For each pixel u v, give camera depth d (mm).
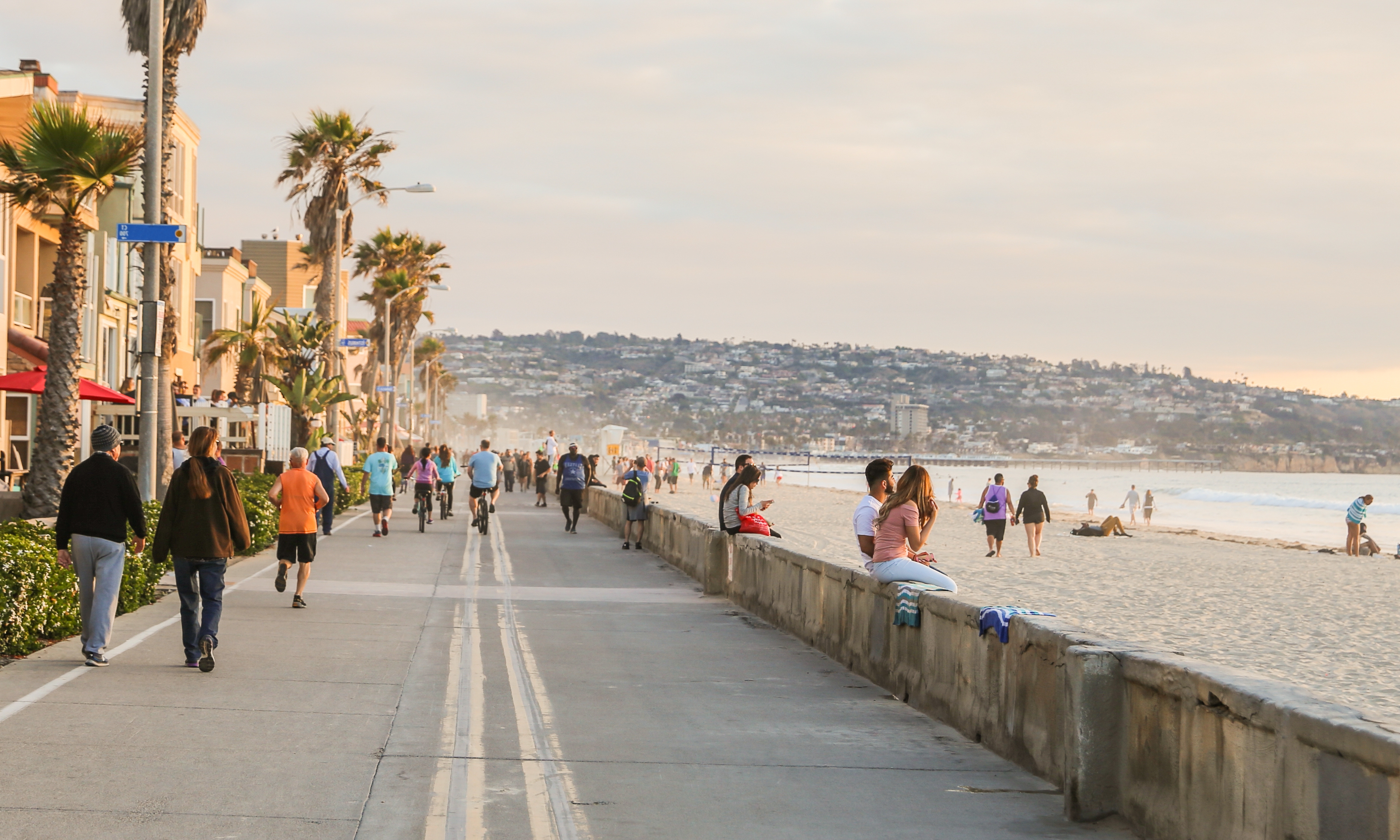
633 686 9992
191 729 7688
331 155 47500
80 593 9664
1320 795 4555
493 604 15305
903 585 9781
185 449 25641
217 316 50000
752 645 12492
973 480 191375
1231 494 111062
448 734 7910
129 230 16172
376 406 64062
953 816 6320
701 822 6113
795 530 43219
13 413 29234
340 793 6406
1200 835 5414
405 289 68812
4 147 20859
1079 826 6164
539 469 43188
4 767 6594
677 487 99938
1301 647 16672
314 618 13266
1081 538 44750
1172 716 5711
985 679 8047
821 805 6480
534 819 6082
